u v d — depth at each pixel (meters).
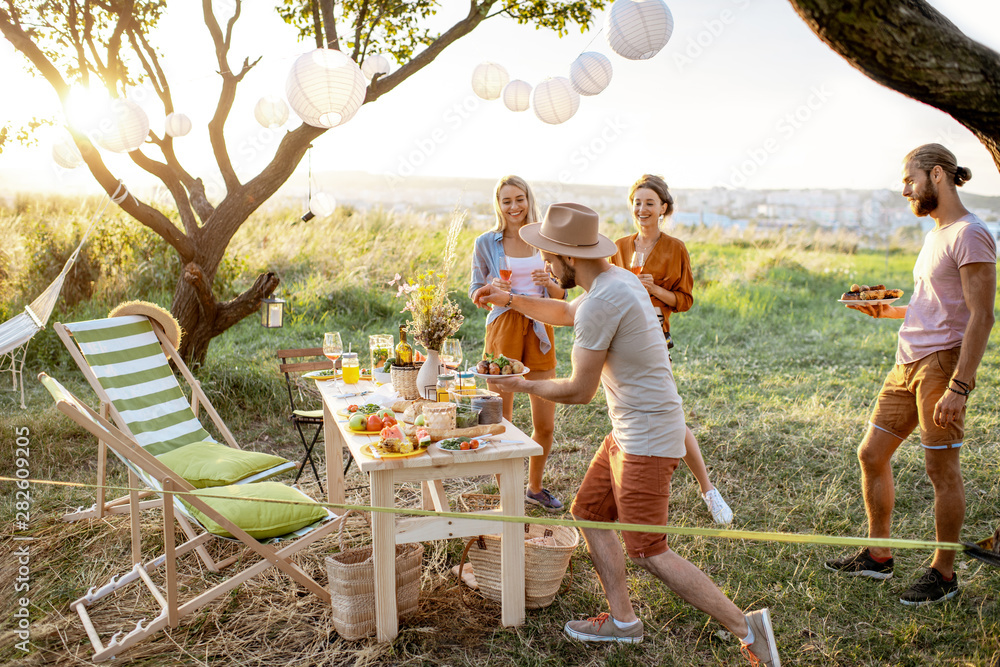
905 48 1.65
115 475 4.59
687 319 10.25
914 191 2.98
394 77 5.87
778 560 3.50
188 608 2.86
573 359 2.60
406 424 3.10
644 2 3.96
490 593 3.15
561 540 3.29
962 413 2.88
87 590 3.22
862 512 4.08
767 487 4.51
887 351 8.31
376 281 10.83
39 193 11.19
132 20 5.92
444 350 3.39
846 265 15.20
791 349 8.51
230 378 6.09
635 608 3.10
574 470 4.83
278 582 3.33
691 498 4.29
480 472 2.87
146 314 4.10
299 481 4.62
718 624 2.97
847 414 5.84
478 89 5.20
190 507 2.97
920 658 2.74
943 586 3.10
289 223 12.84
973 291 2.77
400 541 2.84
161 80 6.11
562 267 2.65
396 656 2.76
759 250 15.71
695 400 6.34
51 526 3.83
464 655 2.77
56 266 8.48
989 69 1.69
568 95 4.78
